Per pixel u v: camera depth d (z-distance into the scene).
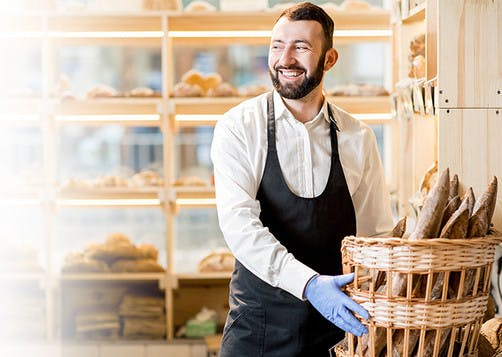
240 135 2.60
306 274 2.18
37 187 5.19
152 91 5.20
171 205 5.15
